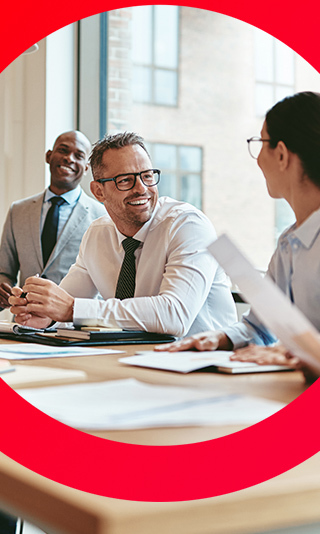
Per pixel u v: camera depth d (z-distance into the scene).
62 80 4.21
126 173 2.12
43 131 4.16
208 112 6.72
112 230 2.31
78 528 0.45
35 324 2.02
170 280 1.98
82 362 1.31
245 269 0.82
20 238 3.52
